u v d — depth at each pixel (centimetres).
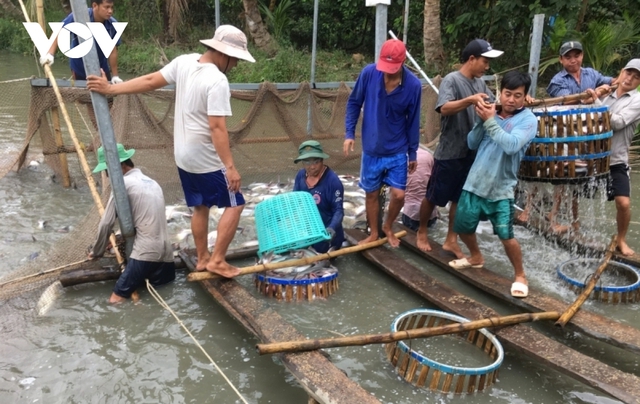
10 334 367
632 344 332
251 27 1524
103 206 482
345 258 505
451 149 450
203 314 403
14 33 2025
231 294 397
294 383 329
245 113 692
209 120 373
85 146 655
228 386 324
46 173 714
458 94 434
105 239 427
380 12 492
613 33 1032
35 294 418
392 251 505
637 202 669
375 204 486
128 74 1675
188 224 574
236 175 389
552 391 322
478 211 414
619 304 418
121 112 599
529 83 388
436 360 351
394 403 307
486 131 390
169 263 441
